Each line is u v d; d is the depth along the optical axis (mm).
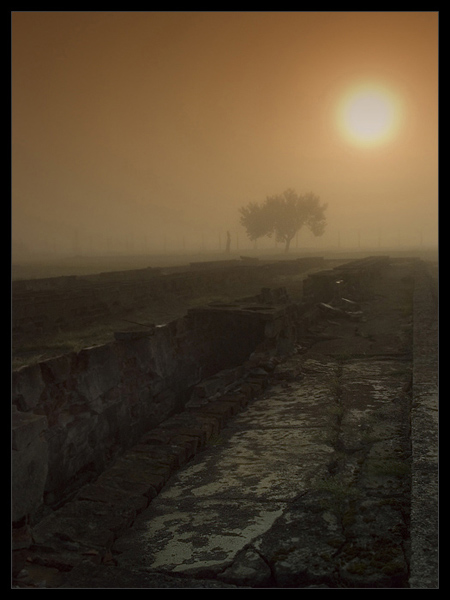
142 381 6164
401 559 2893
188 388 7578
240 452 5055
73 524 3555
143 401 6148
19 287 20734
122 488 4148
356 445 4941
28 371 4180
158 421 6512
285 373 7773
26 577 2930
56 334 12883
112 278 26141
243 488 4160
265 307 9078
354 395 6680
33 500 3467
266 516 3611
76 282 23797
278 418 6023
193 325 8023
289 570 2871
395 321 12570
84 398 4863
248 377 7684
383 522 3359
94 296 15234
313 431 5434
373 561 2893
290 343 9344
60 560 3105
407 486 3920
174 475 4629
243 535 3355
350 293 16688
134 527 3660
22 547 3246
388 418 5645
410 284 21219
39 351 10883
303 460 4660
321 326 12055
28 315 12547
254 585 2789
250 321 8727
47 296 13195
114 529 3498
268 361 7926
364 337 10789
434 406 4996
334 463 4594
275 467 4559
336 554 3021
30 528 3398
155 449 4938
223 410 6102
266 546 3170
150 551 3277
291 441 5203
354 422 5602
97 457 5020
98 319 15109
